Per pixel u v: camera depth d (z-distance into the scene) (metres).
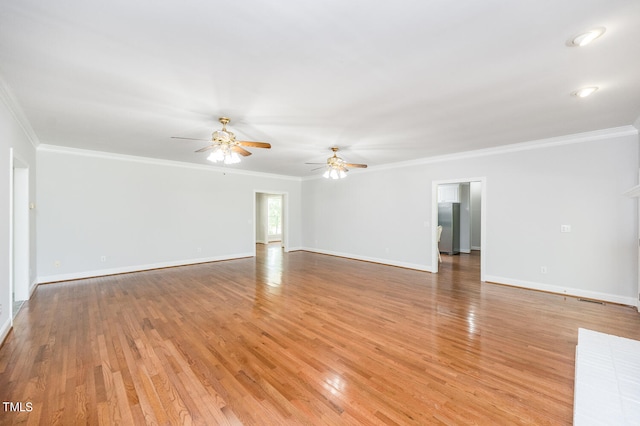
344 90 2.64
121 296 4.18
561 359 2.42
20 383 2.06
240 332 2.95
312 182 8.67
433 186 5.76
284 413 1.77
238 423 1.69
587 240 4.07
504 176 4.81
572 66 2.20
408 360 2.41
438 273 5.75
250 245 7.80
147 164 6.02
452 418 1.73
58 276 5.00
